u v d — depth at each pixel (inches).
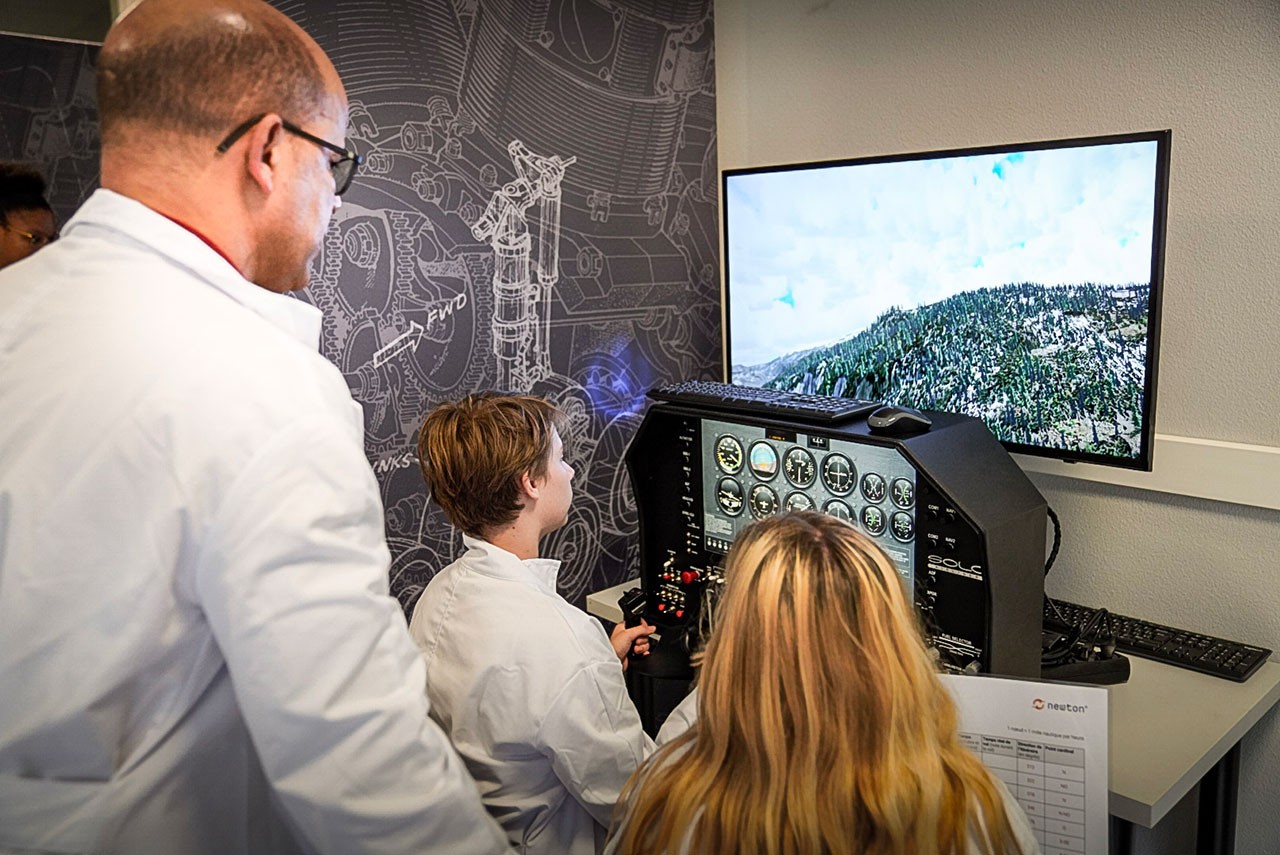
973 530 65.6
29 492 37.5
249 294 42.2
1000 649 68.4
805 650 39.2
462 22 89.9
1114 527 85.4
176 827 41.3
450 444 58.8
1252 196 74.4
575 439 104.9
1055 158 74.1
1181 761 63.7
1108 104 81.2
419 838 39.4
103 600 37.2
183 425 37.3
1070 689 52.7
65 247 41.6
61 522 37.2
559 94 98.0
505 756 55.2
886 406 75.0
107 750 38.6
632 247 106.9
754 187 96.0
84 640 37.3
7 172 70.2
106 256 40.5
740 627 40.9
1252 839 83.5
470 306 95.0
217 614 37.4
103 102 41.7
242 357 39.0
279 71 42.3
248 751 43.4
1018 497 69.4
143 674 39.0
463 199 92.7
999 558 66.4
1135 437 74.3
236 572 36.8
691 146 110.5
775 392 82.9
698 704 42.8
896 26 94.0
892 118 96.3
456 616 57.4
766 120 108.0
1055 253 75.7
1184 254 78.9
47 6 71.2
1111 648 75.6
